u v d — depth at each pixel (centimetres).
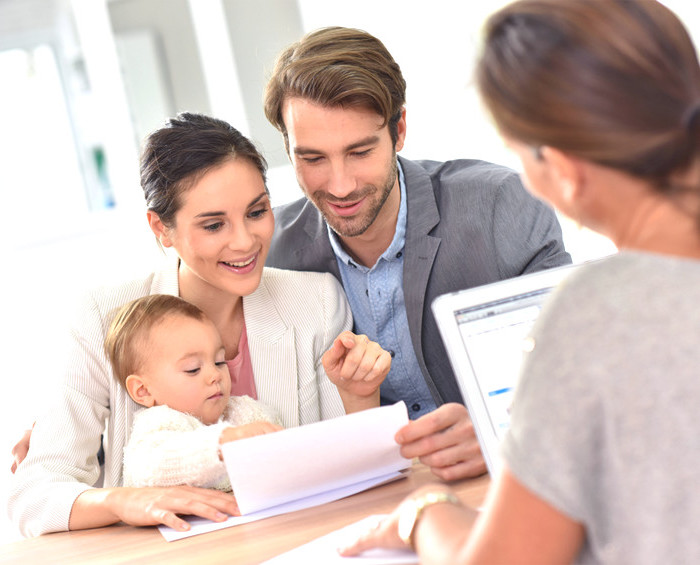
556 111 64
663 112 63
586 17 64
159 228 153
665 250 66
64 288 373
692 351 61
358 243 166
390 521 87
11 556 120
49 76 367
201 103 370
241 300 161
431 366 165
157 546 113
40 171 371
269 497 117
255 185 146
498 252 160
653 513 61
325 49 145
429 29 375
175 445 128
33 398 347
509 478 64
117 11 363
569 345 63
